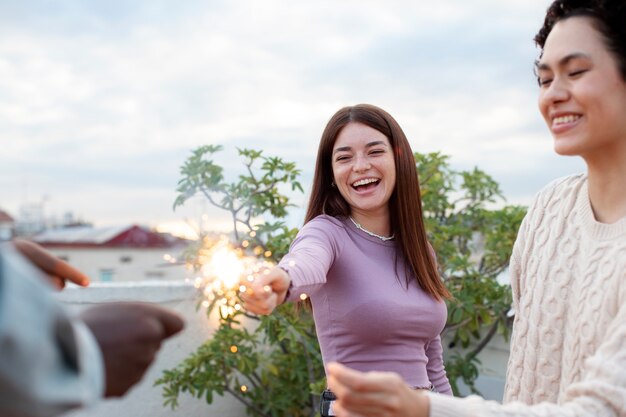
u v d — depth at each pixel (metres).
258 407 3.89
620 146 1.22
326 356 2.14
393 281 2.15
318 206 2.30
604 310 1.23
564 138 1.19
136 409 3.76
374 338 2.09
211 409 3.92
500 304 3.71
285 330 3.43
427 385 2.18
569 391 1.03
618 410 0.96
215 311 3.92
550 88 1.19
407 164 2.25
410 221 2.23
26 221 14.54
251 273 1.51
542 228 1.47
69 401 0.69
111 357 0.80
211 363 3.79
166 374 3.59
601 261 1.26
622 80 1.15
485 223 4.23
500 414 0.94
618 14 1.13
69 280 1.04
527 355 1.45
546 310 1.40
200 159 3.53
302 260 1.75
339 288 2.10
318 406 3.72
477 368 4.13
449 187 4.25
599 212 1.32
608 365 0.99
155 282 3.87
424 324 2.15
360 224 2.23
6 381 0.65
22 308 0.66
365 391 0.85
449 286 3.75
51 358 0.69
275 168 3.58
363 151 2.19
